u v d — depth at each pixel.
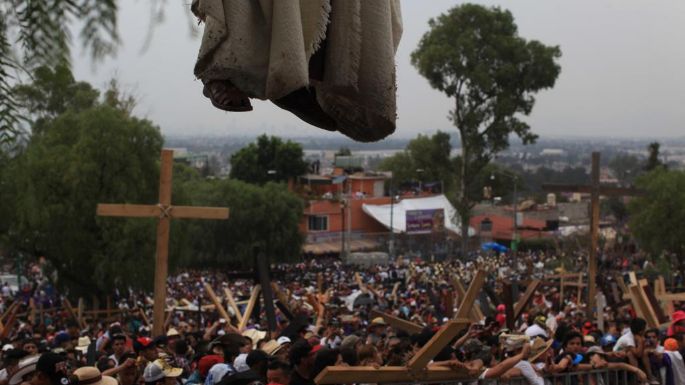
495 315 18.80
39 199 35.78
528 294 17.25
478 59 69.00
